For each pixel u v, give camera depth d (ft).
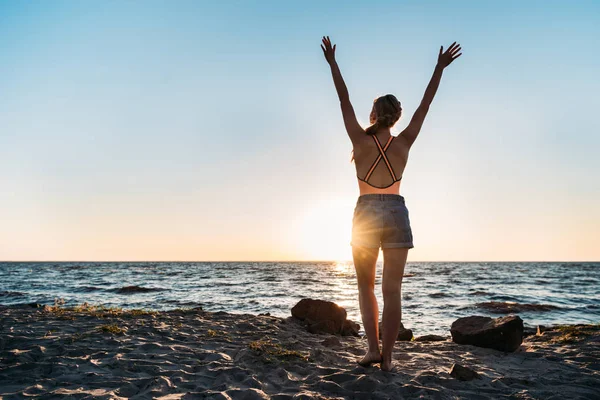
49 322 18.94
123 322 19.13
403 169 10.84
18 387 9.89
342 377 10.83
